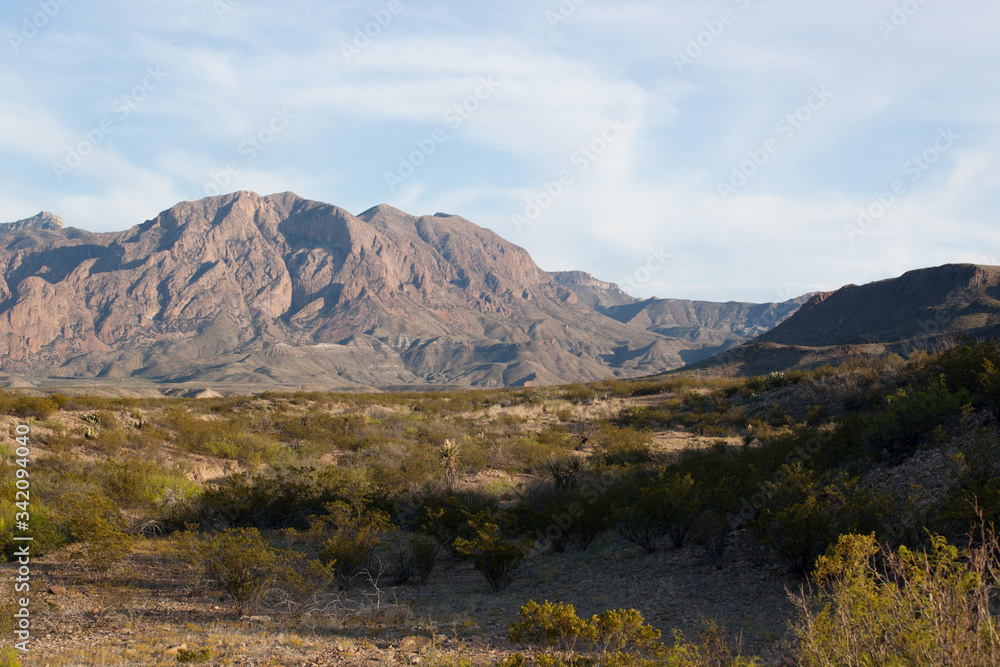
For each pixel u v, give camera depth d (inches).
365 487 729.6
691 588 406.6
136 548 501.7
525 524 618.5
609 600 403.5
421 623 353.1
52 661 240.7
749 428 1134.4
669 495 511.8
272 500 661.3
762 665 231.8
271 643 291.6
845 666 163.9
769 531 406.9
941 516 331.9
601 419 1489.9
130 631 298.8
